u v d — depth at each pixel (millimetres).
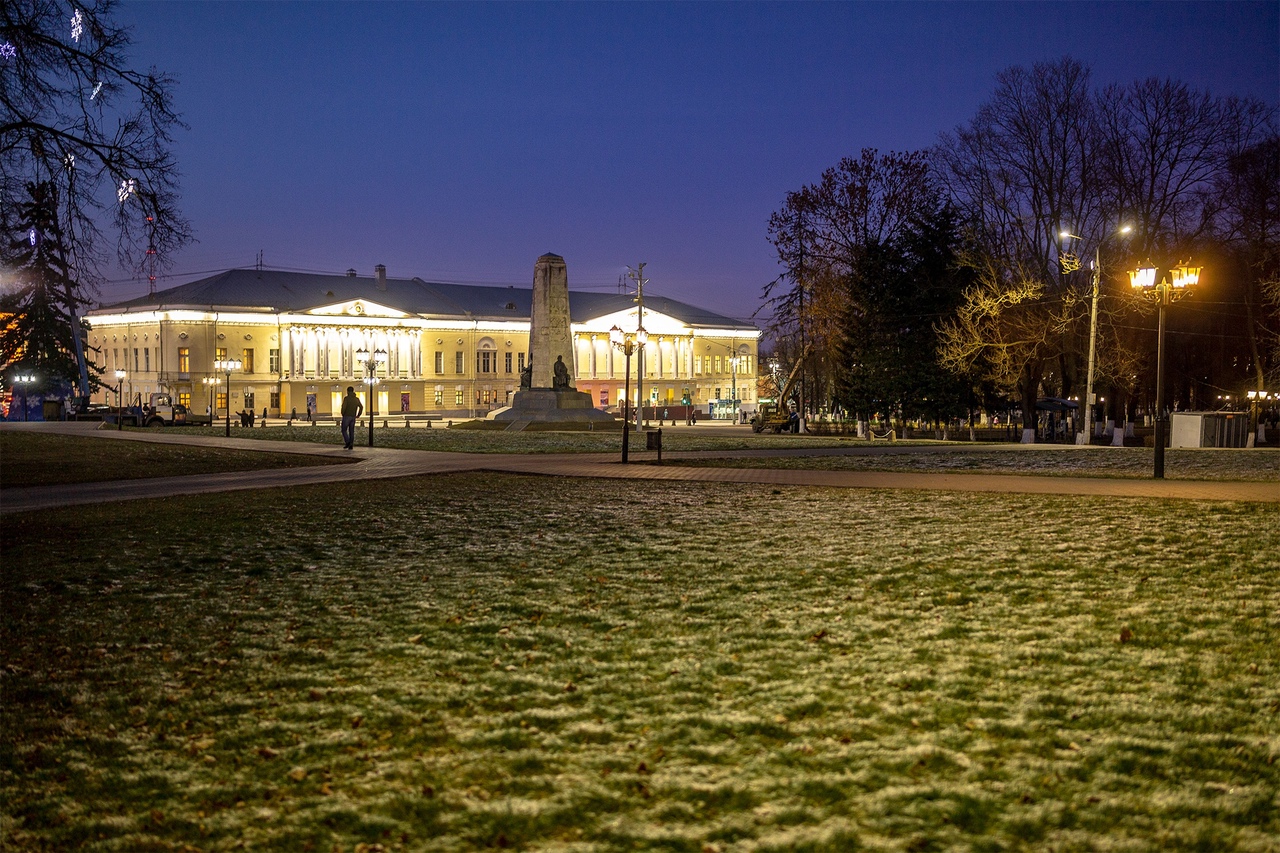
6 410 61500
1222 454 29312
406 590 9391
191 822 4520
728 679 6309
